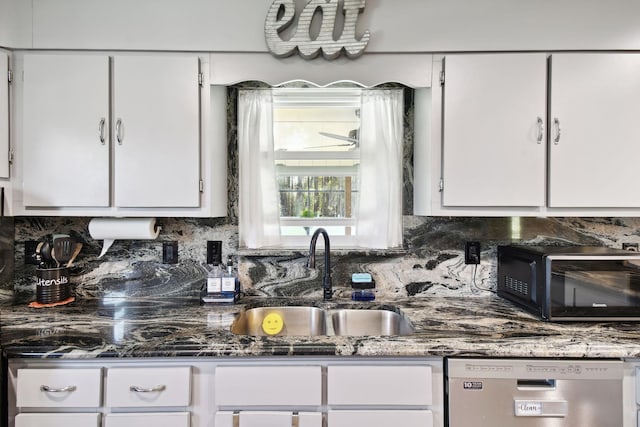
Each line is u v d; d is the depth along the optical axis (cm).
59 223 169
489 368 110
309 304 162
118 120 143
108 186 144
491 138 144
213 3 145
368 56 147
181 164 145
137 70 144
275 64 147
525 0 144
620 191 141
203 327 127
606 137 142
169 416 111
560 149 142
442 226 173
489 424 109
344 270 173
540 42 143
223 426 110
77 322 132
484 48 144
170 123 145
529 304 142
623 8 142
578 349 109
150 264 172
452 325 128
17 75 142
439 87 146
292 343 112
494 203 145
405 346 111
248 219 172
